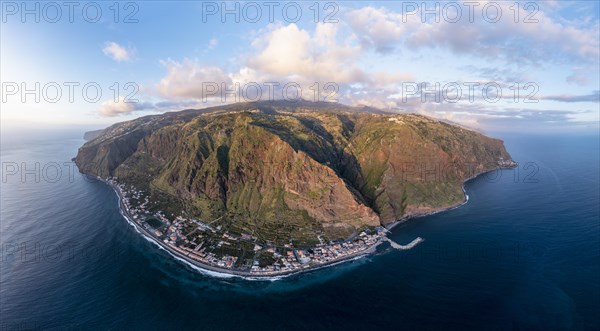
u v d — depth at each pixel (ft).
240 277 507.30
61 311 416.46
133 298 447.01
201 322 401.08
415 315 407.03
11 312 411.95
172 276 505.25
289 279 501.15
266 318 409.69
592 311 400.67
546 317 393.70
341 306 431.02
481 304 423.64
